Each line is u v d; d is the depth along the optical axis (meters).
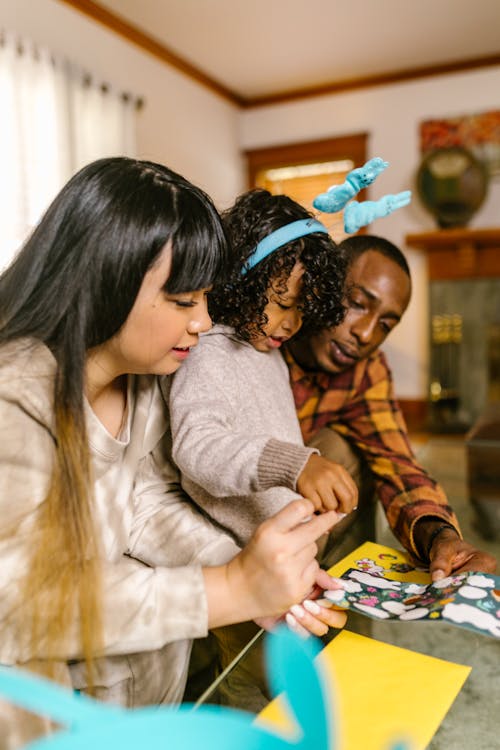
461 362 3.86
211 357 0.73
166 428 0.74
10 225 2.45
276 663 0.29
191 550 0.67
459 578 0.59
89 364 0.56
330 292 0.72
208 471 0.62
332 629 0.54
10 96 2.43
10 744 0.47
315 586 0.59
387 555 0.70
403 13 3.02
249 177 4.44
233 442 0.62
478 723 0.42
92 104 2.87
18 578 0.46
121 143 3.05
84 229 0.49
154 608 0.48
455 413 3.89
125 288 0.48
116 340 0.52
